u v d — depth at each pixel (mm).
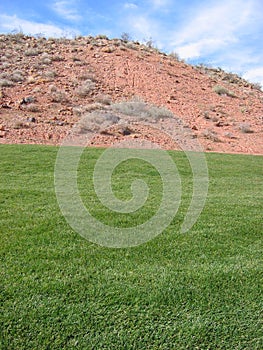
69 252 4215
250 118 17938
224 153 12117
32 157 9250
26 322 2977
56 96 15305
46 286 3465
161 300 3342
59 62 20141
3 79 16203
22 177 7559
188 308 3258
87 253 4211
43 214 5422
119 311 3168
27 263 3900
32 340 2812
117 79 19031
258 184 8305
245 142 14219
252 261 4199
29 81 16766
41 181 7340
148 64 22078
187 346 2840
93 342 2820
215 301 3375
